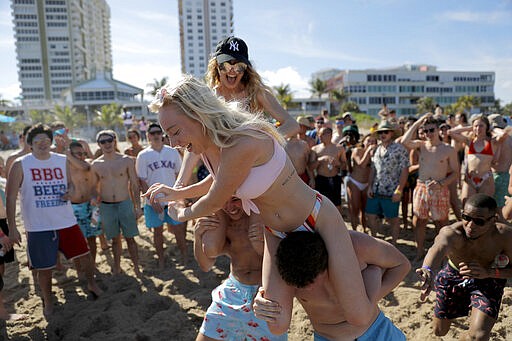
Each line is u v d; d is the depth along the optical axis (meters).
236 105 2.03
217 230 2.70
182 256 6.08
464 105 80.81
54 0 131.38
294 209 1.99
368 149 6.76
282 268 1.94
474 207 2.99
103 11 167.00
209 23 151.50
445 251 3.13
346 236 2.05
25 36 130.88
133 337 3.95
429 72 97.38
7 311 4.66
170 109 1.86
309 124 7.75
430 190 5.68
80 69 138.62
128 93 89.56
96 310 4.57
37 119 70.00
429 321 4.03
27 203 4.45
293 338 3.93
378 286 2.15
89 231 5.73
